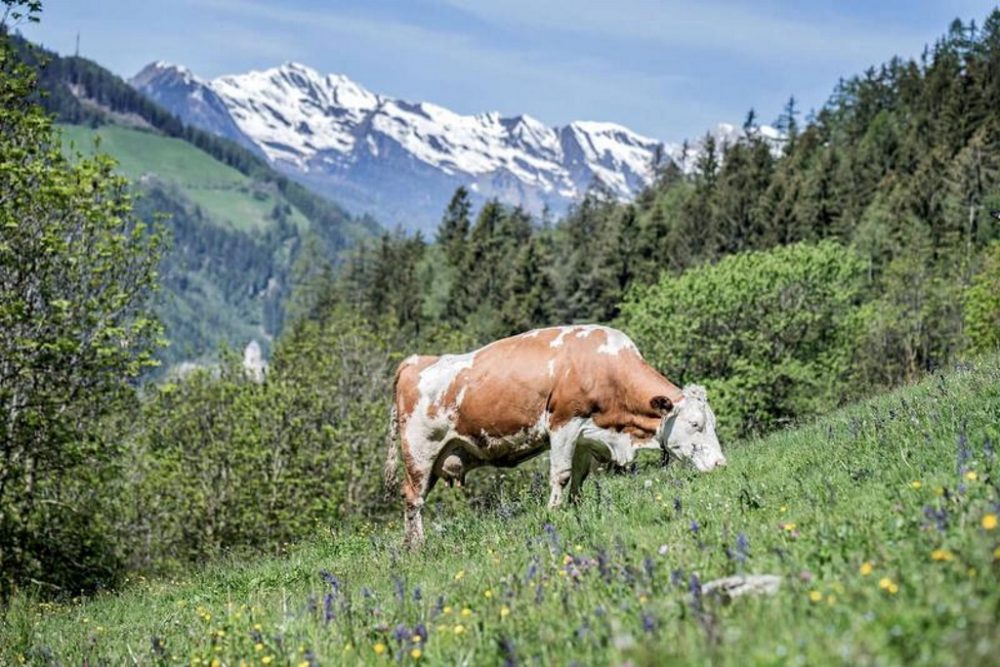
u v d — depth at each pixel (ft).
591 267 368.27
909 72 591.78
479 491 95.35
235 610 28.99
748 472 36.22
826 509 23.90
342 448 121.39
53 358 67.92
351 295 440.45
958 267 218.79
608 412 38.37
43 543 71.87
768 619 15.42
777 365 145.69
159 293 75.72
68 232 70.64
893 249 305.32
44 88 66.59
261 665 21.47
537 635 17.94
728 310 144.56
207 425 119.03
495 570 25.14
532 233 509.35
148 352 73.67
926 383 52.13
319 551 46.06
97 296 71.10
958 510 19.44
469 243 443.73
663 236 394.32
